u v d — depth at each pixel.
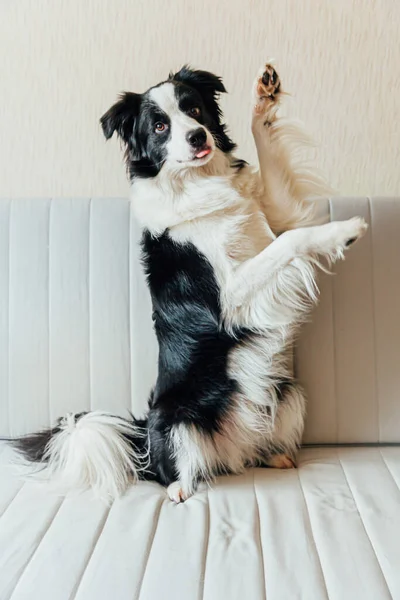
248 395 1.56
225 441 1.55
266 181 1.65
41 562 1.12
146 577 1.07
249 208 1.59
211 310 1.54
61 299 1.68
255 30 1.87
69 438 1.49
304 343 1.62
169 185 1.56
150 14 1.87
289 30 1.87
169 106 1.53
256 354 1.56
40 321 1.69
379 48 1.86
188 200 1.55
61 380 1.69
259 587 1.03
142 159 1.59
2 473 1.52
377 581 1.04
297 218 1.64
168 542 1.18
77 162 1.96
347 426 1.62
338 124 1.92
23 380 1.70
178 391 1.54
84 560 1.13
